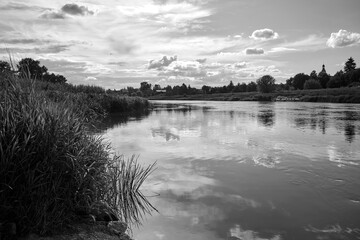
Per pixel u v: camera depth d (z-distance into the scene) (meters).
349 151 10.71
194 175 7.98
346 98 58.03
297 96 75.38
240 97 90.81
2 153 4.08
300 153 10.47
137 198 6.34
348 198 6.30
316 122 19.86
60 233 4.28
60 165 4.67
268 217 5.41
